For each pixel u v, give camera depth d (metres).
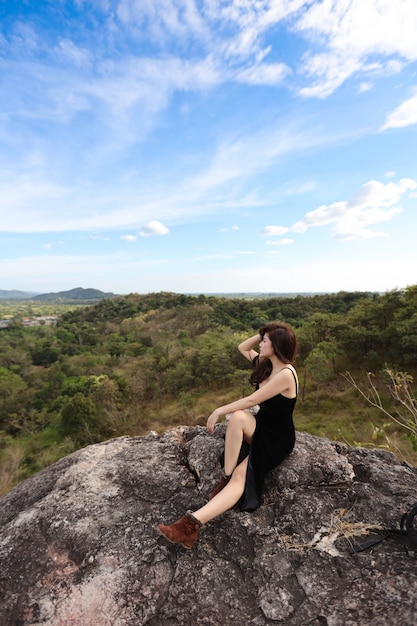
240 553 1.83
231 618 1.52
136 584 1.68
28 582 1.74
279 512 2.08
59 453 25.86
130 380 37.22
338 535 1.88
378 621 1.35
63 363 59.84
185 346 54.88
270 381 2.06
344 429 18.84
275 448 2.10
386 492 2.19
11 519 2.25
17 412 41.16
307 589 1.59
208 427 2.09
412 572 1.56
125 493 2.30
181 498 2.21
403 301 29.88
